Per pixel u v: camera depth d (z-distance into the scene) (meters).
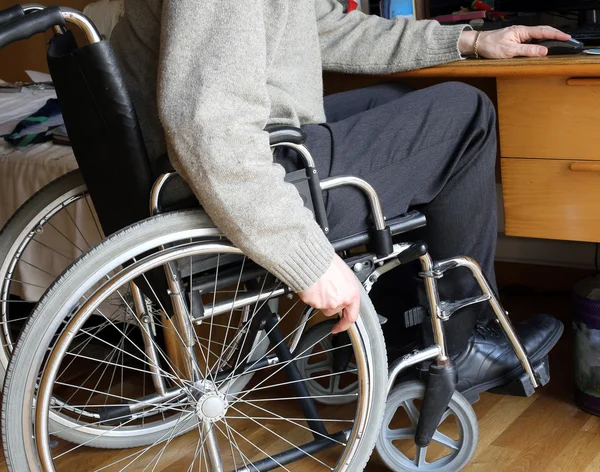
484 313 1.65
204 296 1.87
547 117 1.52
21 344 1.14
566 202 1.55
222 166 1.05
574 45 1.51
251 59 1.06
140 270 1.18
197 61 1.05
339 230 1.34
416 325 1.64
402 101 1.39
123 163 1.18
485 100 1.44
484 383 1.60
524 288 2.33
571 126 1.50
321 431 1.53
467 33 1.62
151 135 1.23
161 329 1.88
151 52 1.21
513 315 2.20
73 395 1.89
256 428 1.80
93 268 1.16
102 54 1.11
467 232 1.49
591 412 1.70
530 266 2.34
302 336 1.71
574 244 2.25
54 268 1.98
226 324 1.92
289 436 1.76
